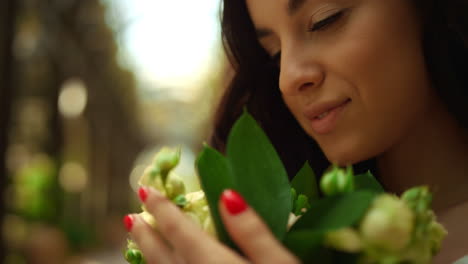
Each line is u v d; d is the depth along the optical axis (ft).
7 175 9.64
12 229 12.71
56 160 19.88
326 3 2.05
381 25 2.05
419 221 1.53
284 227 1.58
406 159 2.26
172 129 35.53
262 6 2.17
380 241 1.47
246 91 2.82
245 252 1.51
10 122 9.75
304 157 2.76
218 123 2.92
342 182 1.56
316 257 1.57
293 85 2.09
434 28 2.14
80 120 23.21
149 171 1.66
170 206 1.57
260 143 1.64
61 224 17.72
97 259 15.79
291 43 2.10
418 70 2.13
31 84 18.88
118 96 24.85
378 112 2.07
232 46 2.71
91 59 19.95
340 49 2.03
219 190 1.61
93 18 18.92
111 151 26.16
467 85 2.18
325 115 2.09
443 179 2.22
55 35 17.52
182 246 1.54
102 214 26.04
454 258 1.96
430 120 2.21
